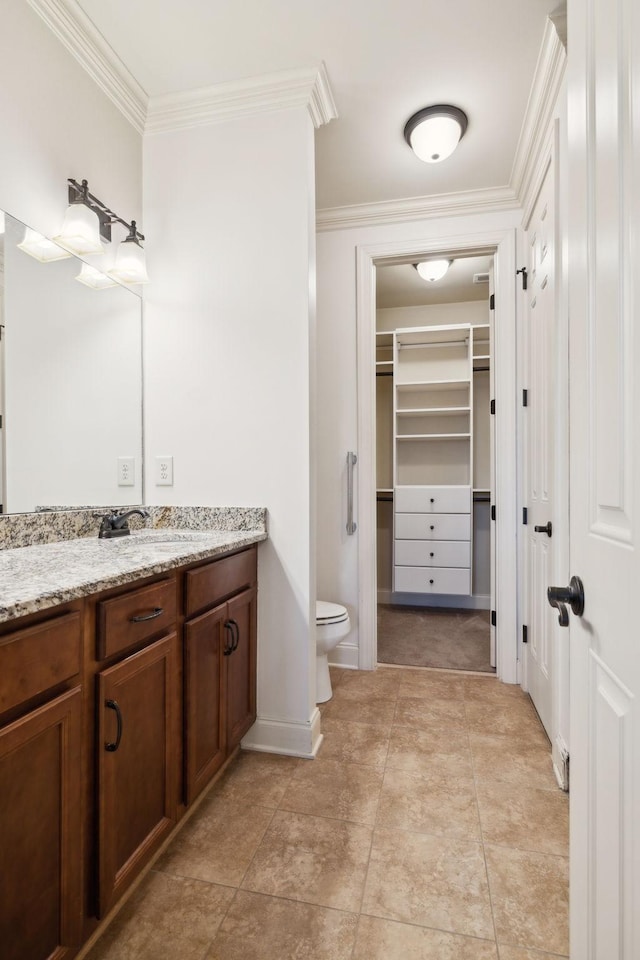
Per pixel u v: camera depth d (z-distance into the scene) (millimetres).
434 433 4141
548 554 1929
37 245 1513
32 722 836
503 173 2381
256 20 1570
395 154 2242
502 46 1669
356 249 2729
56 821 899
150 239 1995
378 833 1426
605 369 704
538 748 1890
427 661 2836
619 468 647
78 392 1685
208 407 1941
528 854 1345
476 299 4016
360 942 1089
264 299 1880
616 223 656
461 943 1087
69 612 952
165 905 1183
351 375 2744
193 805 1537
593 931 734
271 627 1878
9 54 1396
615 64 657
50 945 880
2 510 1421
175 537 1762
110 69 1735
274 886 1239
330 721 2111
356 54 1708
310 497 1865
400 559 3816
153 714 1208
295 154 1844
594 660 747
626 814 612
